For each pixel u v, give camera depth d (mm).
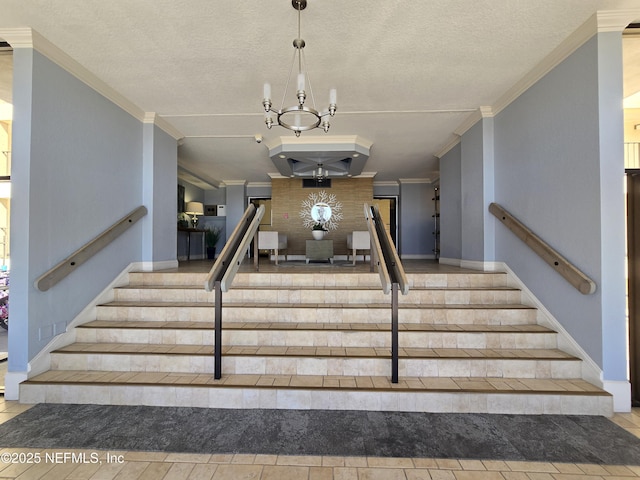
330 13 2557
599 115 2574
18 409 2531
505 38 2879
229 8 2496
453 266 5691
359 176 8875
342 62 3270
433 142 5980
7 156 4211
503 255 4129
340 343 3102
